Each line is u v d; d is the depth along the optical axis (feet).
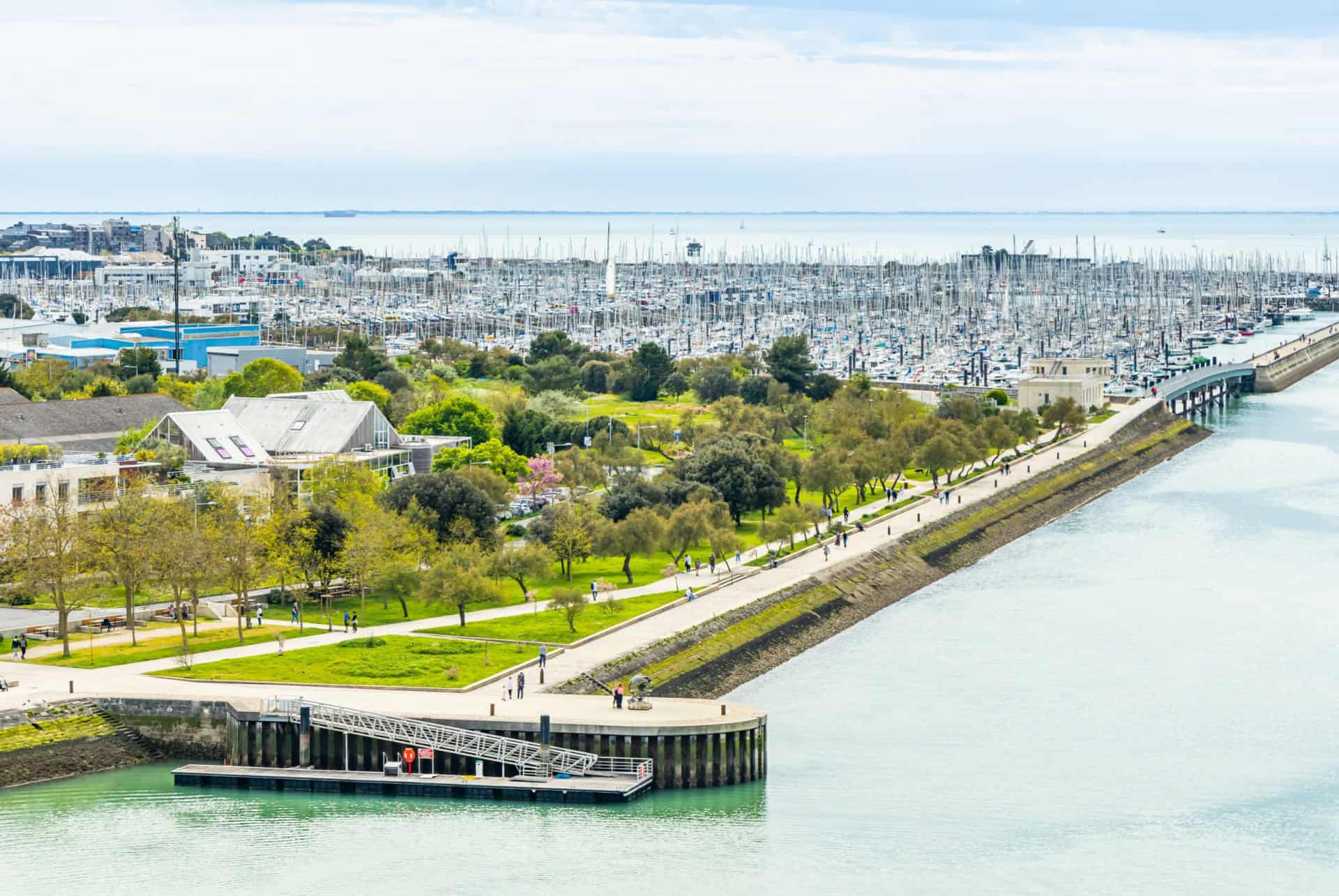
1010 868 652.48
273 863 640.58
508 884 625.00
